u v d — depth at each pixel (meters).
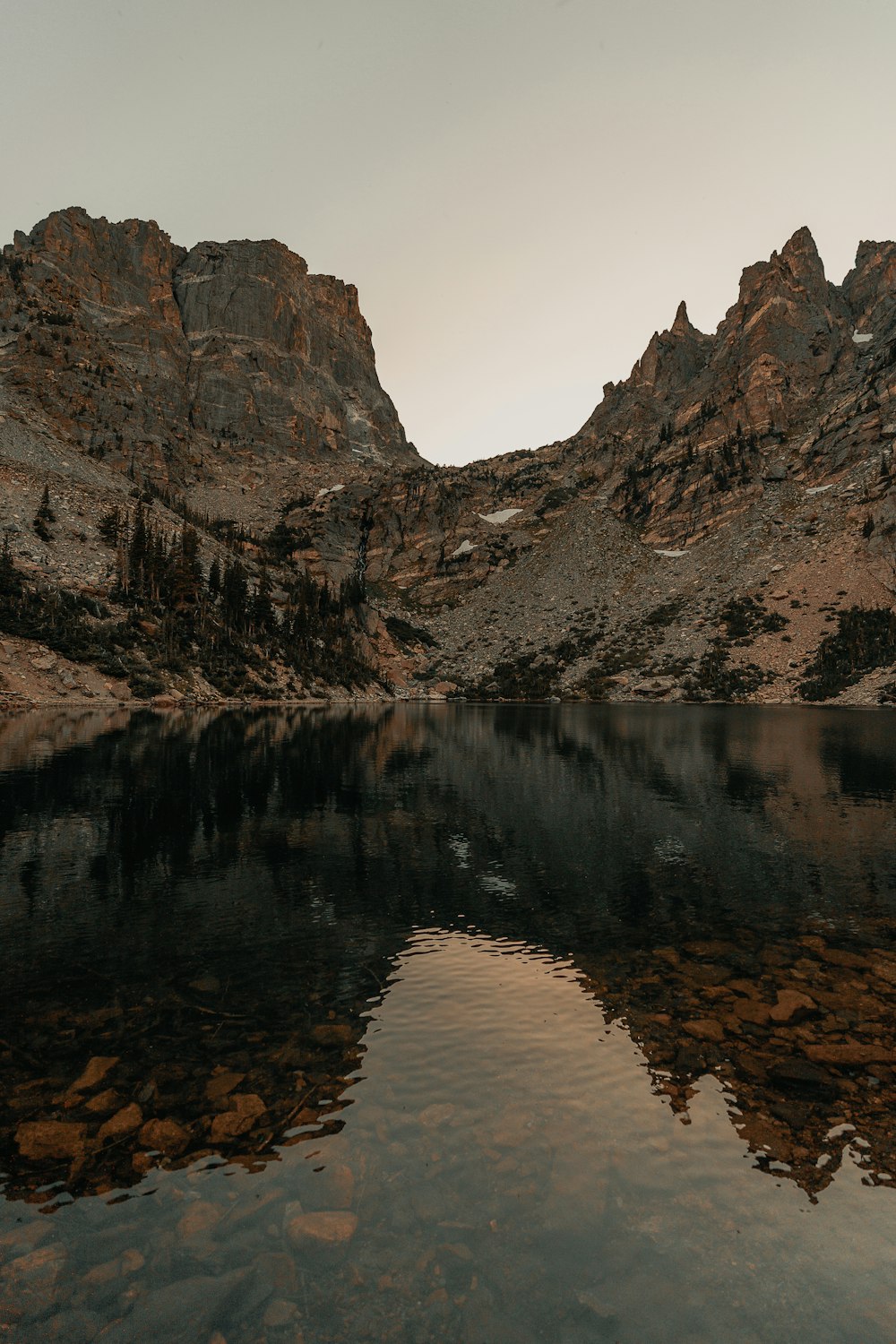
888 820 21.81
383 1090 6.52
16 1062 7.00
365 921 11.91
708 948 10.80
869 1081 6.81
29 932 11.07
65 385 188.00
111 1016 8.10
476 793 26.27
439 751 41.22
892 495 153.62
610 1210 4.95
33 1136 5.72
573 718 79.44
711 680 128.62
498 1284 4.28
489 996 8.83
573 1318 4.03
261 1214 4.86
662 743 47.75
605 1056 7.25
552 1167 5.41
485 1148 5.64
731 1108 6.30
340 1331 3.93
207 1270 4.37
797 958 10.39
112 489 144.25
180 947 10.52
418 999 8.72
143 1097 6.34
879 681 112.50
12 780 25.23
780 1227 4.82
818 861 16.62
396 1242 4.63
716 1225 4.83
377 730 56.06
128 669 76.00
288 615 128.50
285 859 16.11
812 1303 4.19
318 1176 5.27
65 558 95.19
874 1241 4.70
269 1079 6.71
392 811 22.33
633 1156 5.56
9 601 74.50
